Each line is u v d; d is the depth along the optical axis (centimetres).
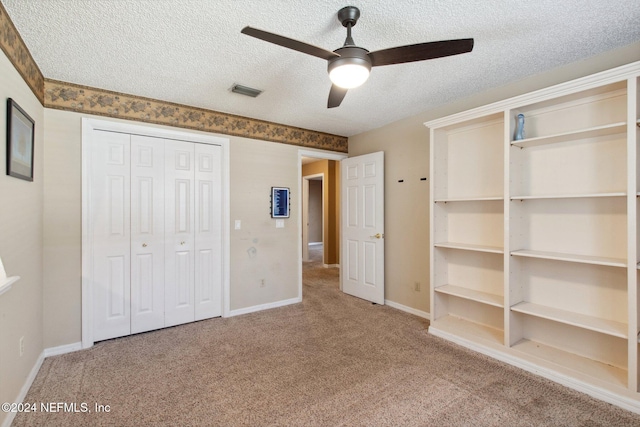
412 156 361
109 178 285
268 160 379
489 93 284
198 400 197
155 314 310
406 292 369
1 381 164
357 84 181
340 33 193
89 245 272
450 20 181
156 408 189
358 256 426
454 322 302
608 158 216
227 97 297
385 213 397
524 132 258
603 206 219
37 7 163
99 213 280
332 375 226
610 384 193
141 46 204
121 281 292
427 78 259
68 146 262
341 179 453
